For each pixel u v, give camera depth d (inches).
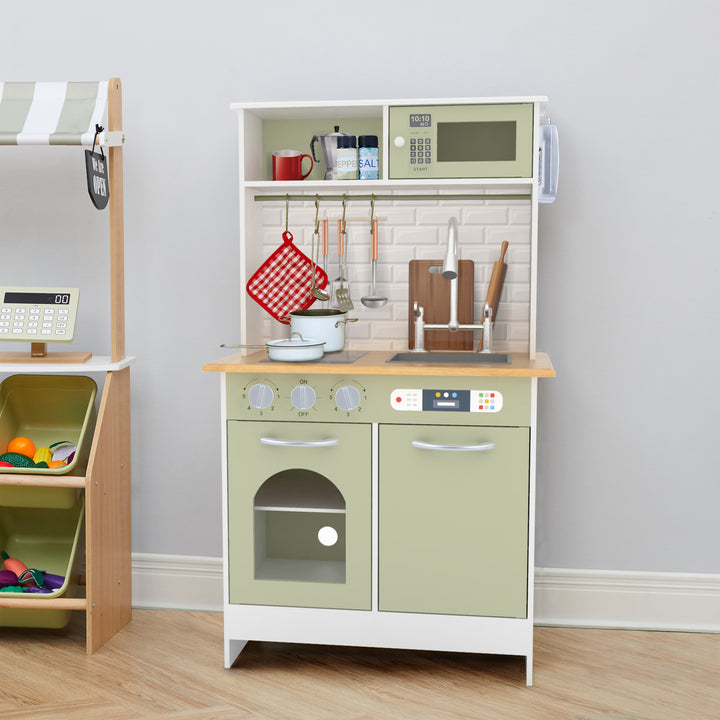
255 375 96.0
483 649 95.3
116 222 105.8
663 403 109.2
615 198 107.3
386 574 96.2
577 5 106.0
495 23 107.6
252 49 111.9
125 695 93.1
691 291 107.3
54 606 102.4
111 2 113.6
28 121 99.8
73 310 106.1
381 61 109.9
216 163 113.6
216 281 115.3
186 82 113.1
